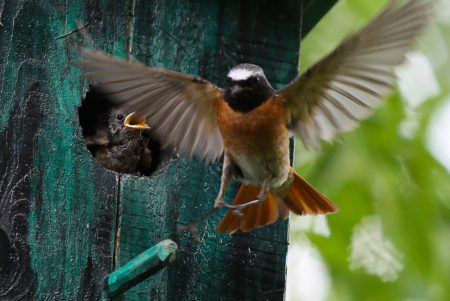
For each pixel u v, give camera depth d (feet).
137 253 35.42
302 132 33.19
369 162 42.65
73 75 35.73
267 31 38.37
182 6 37.47
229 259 36.78
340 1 44.39
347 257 42.50
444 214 42.73
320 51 43.88
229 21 38.01
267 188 33.45
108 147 39.91
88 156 35.45
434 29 43.93
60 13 35.99
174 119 32.91
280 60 38.32
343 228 42.47
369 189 42.42
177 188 36.45
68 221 34.78
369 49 29.66
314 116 32.76
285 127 33.19
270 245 37.32
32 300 33.99
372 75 30.45
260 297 36.88
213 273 36.47
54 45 35.73
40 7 35.81
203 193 36.73
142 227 35.68
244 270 36.88
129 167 39.96
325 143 42.83
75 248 34.71
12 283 33.88
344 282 42.68
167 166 36.50
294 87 32.17
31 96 35.17
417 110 43.32
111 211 35.37
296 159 42.98
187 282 36.06
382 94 30.83
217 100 32.96
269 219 36.22
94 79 31.96
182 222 36.29
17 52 35.29
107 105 40.16
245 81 32.50
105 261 34.96
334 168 42.42
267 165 33.40
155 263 32.45
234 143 33.14
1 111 34.78
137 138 39.73
